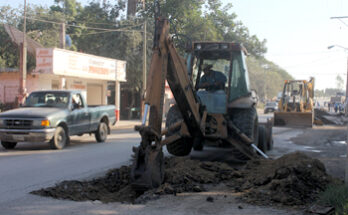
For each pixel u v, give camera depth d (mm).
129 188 6227
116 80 26859
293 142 14266
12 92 22094
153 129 5836
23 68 19156
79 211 5020
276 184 5781
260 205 5168
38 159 9648
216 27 36562
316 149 12141
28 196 5836
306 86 23609
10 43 30344
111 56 31109
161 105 6125
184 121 8016
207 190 6121
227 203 5301
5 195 5914
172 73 6680
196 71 9789
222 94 8977
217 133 8688
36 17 37875
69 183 6562
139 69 31047
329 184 5816
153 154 5770
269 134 11633
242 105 8977
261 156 9266
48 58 19969
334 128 21781
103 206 5262
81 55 22391
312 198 5379
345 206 4699
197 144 9680
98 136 13773
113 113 14930
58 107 12125
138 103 34875
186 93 7207
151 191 5656
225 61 9656
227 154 10867
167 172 6793
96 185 6590
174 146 9508
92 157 10047
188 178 6641
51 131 11156
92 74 23672
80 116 12594
